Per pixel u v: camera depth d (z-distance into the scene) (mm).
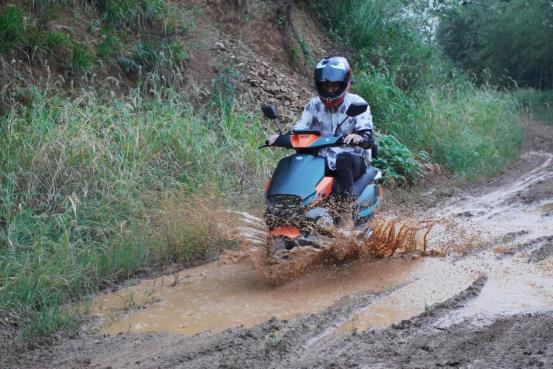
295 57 13602
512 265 6520
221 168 8875
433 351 4344
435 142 13055
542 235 7672
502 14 36812
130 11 10633
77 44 9539
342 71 6523
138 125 8414
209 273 6613
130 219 7172
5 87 8133
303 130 6410
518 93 33312
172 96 9688
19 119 7676
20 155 7305
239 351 4523
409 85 15844
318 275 6355
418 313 5273
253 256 6203
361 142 6273
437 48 19359
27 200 6887
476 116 16234
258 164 9148
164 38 10820
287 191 5957
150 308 5605
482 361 4113
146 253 6805
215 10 12875
